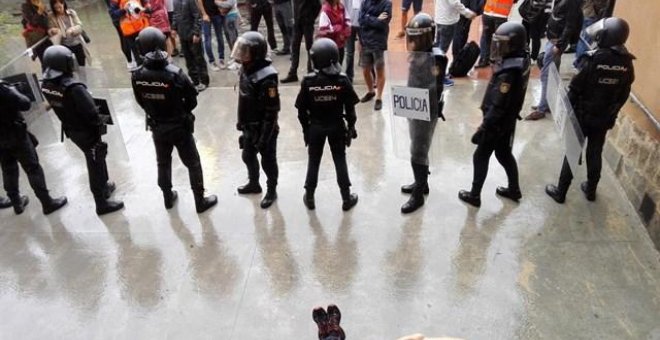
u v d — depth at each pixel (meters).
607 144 5.36
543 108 6.31
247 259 4.31
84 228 4.79
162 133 4.45
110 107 4.75
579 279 3.94
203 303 3.88
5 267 4.34
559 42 5.87
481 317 3.65
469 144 5.89
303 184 5.32
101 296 3.99
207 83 7.71
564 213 4.68
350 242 4.45
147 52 4.13
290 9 8.47
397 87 4.30
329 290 3.95
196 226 4.74
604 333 3.48
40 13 6.33
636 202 4.65
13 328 3.75
